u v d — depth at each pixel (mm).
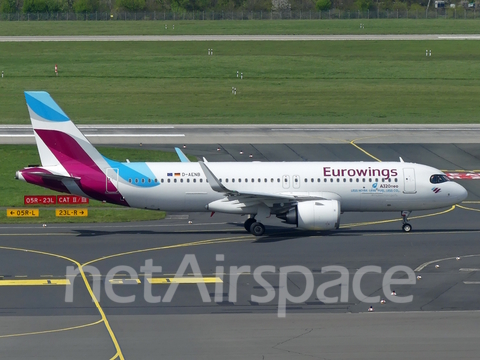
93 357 109688
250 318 130000
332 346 115125
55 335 120062
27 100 196625
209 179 191125
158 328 124250
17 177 198250
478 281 155125
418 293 146375
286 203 199125
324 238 197875
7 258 173875
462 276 159000
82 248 185125
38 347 114062
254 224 199625
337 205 195875
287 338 119000
